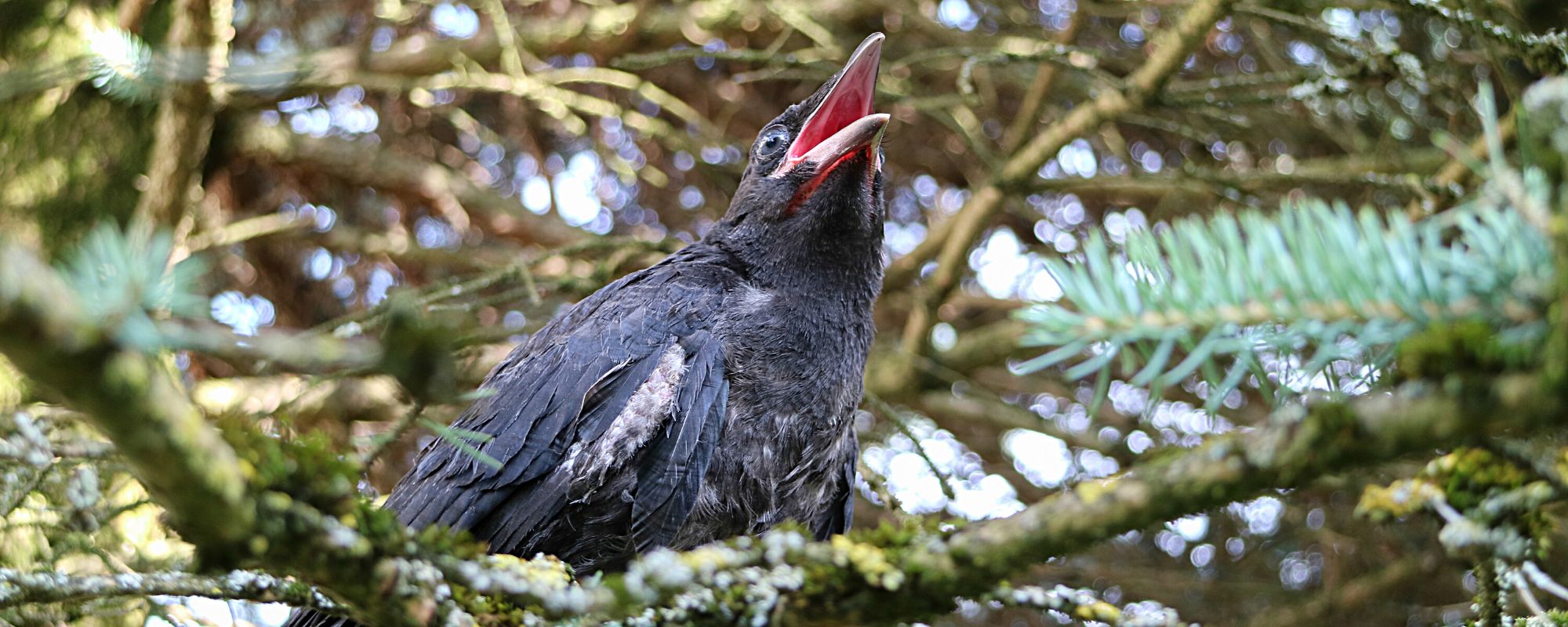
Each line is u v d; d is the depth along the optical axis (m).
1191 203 6.37
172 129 5.28
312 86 5.90
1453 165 4.69
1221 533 6.44
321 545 1.68
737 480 3.51
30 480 3.03
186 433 1.39
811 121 4.28
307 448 1.68
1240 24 6.03
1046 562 1.79
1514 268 1.33
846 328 3.85
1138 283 1.45
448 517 3.41
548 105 5.80
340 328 4.17
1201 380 6.03
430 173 6.63
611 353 3.53
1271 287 1.42
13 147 5.68
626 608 1.89
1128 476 1.68
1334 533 6.09
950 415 6.54
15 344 1.16
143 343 1.21
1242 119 5.11
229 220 6.73
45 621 3.23
